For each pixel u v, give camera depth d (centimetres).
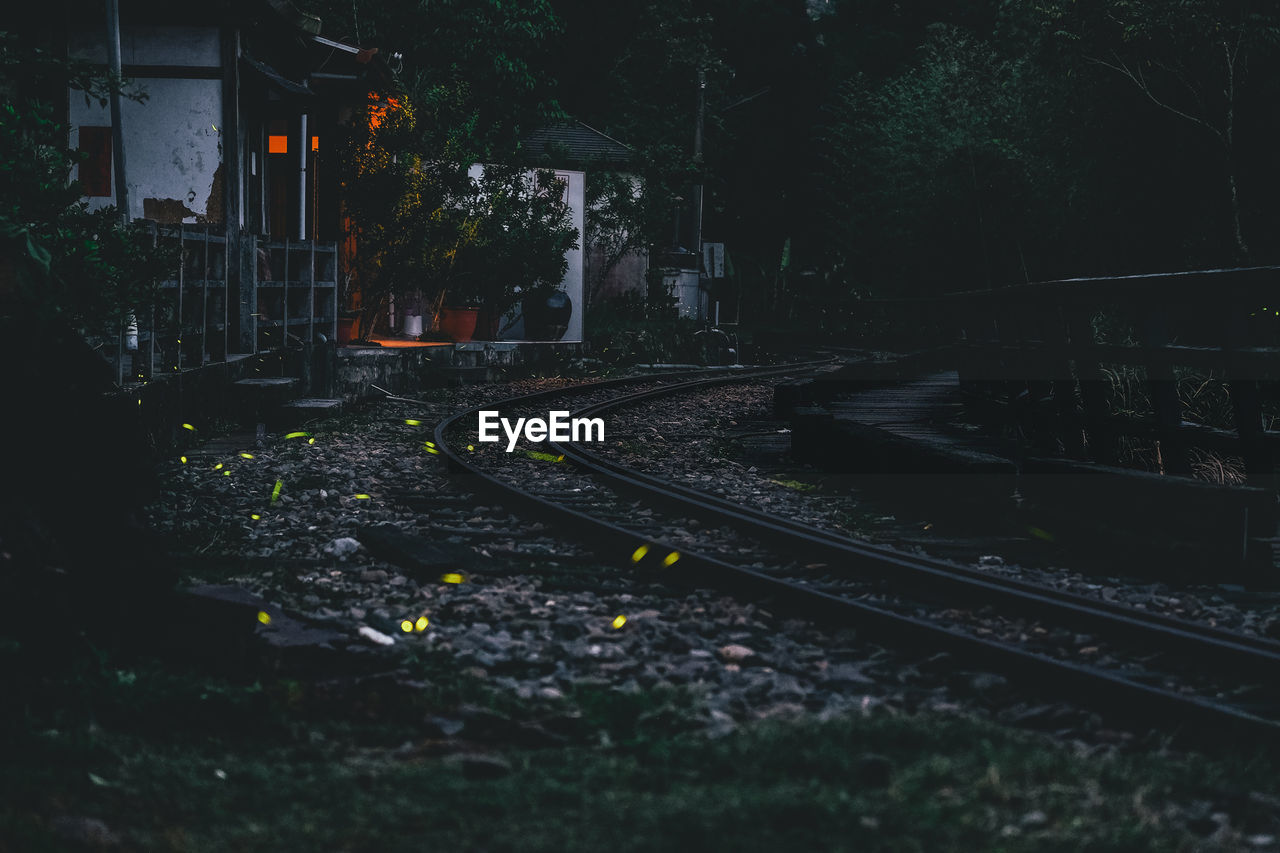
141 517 521
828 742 426
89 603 479
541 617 619
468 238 2384
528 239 2605
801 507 1031
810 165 5778
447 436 1398
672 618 629
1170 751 437
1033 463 887
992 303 1295
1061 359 1057
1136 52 2377
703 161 4228
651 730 446
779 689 503
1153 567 760
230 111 1597
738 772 404
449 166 2338
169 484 971
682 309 4159
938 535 911
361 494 995
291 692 462
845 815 362
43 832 327
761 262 5906
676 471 1234
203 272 1306
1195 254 2547
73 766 380
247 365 1463
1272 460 779
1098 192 2633
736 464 1314
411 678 490
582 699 482
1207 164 2438
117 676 450
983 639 568
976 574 703
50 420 485
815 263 5875
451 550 757
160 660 486
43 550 453
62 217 904
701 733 442
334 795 376
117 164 1217
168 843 334
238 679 482
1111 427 949
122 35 1586
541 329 2834
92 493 496
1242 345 789
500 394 2031
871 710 471
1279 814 378
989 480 908
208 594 525
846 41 6150
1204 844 350
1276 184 2369
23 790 354
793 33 5859
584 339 3053
